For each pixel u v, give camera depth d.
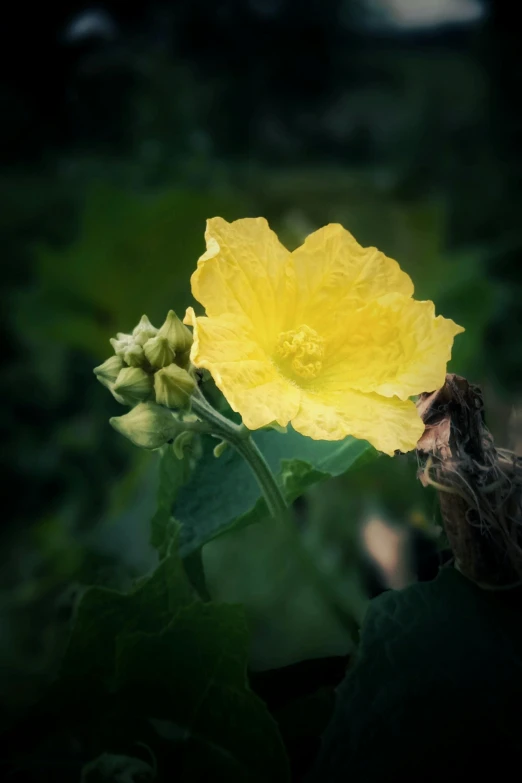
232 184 1.21
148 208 0.77
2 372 1.07
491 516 0.26
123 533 0.40
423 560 0.31
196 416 0.28
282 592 0.31
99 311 0.82
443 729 0.25
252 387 0.27
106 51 1.69
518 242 1.13
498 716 0.25
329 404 0.29
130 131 1.61
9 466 1.00
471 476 0.27
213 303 0.28
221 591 0.32
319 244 0.30
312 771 0.24
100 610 0.26
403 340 0.29
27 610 0.38
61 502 0.93
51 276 0.81
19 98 1.68
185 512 0.31
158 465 0.32
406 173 1.35
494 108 1.36
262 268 0.30
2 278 1.21
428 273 0.80
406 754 0.24
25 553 0.73
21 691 0.29
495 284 0.84
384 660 0.26
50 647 0.32
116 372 0.29
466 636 0.26
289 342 0.30
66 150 1.65
